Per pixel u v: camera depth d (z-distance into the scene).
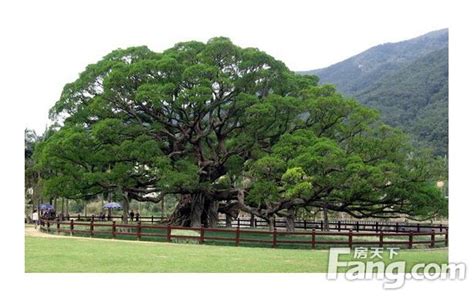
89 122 36.50
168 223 39.16
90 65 37.00
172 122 36.31
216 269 19.31
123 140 34.25
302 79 39.81
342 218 60.53
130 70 33.38
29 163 51.69
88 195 36.19
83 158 33.41
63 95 36.59
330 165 30.33
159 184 33.09
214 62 34.69
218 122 36.72
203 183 36.28
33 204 52.34
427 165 34.31
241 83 34.69
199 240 28.58
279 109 34.12
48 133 38.09
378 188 33.06
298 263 21.11
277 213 36.50
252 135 35.59
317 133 35.81
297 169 28.89
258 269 19.56
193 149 37.41
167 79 34.00
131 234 29.59
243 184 39.25
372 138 34.22
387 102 101.56
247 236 34.38
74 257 21.23
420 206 34.12
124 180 33.81
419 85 102.75
